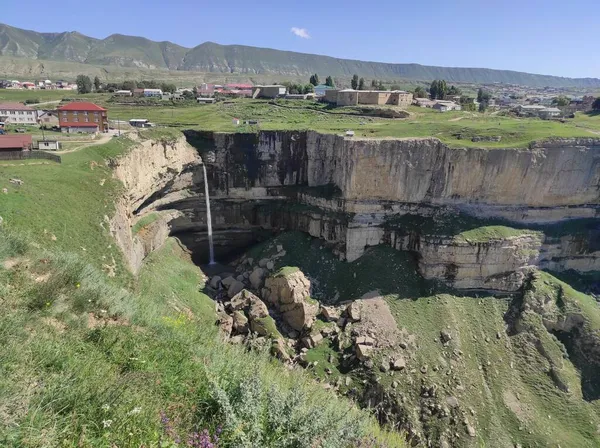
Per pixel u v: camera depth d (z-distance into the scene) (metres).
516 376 47.78
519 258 59.12
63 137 65.00
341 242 66.62
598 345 49.16
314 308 55.50
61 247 30.14
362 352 47.81
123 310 14.52
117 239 40.25
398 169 63.31
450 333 51.59
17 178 37.69
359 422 11.09
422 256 61.03
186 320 17.91
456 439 40.75
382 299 56.50
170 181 66.81
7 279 13.58
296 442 9.20
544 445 40.59
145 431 8.32
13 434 6.82
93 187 43.88
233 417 9.08
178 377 10.91
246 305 55.00
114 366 10.55
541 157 60.28
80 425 7.83
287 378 14.30
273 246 69.69
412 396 44.22
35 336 10.48
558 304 54.28
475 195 63.31
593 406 44.62
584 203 63.97
